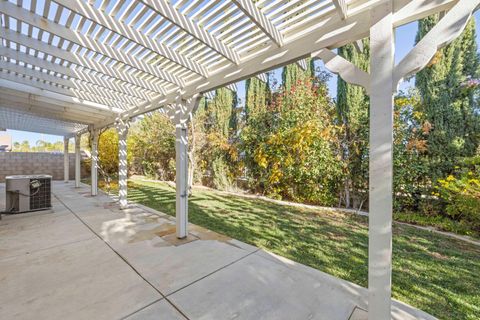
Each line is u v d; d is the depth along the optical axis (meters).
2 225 4.14
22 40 2.54
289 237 3.65
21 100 4.78
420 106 4.96
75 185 9.13
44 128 9.12
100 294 2.09
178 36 2.51
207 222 4.48
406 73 1.53
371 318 1.67
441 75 4.72
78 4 1.98
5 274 2.43
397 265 2.75
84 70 3.44
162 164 11.64
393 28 1.62
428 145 4.80
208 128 10.04
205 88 3.17
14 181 4.66
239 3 1.76
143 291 2.14
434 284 2.34
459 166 4.44
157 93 4.10
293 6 1.93
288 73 7.41
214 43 2.40
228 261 2.77
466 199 3.77
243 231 3.94
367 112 5.54
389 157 1.58
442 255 3.03
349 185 5.92
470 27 4.50
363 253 3.06
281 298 2.05
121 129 5.50
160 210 5.42
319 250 3.15
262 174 7.72
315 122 6.13
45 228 3.98
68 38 2.39
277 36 2.17
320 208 5.80
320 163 6.05
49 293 2.10
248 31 2.32
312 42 2.04
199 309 1.90
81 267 2.60
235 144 8.68
